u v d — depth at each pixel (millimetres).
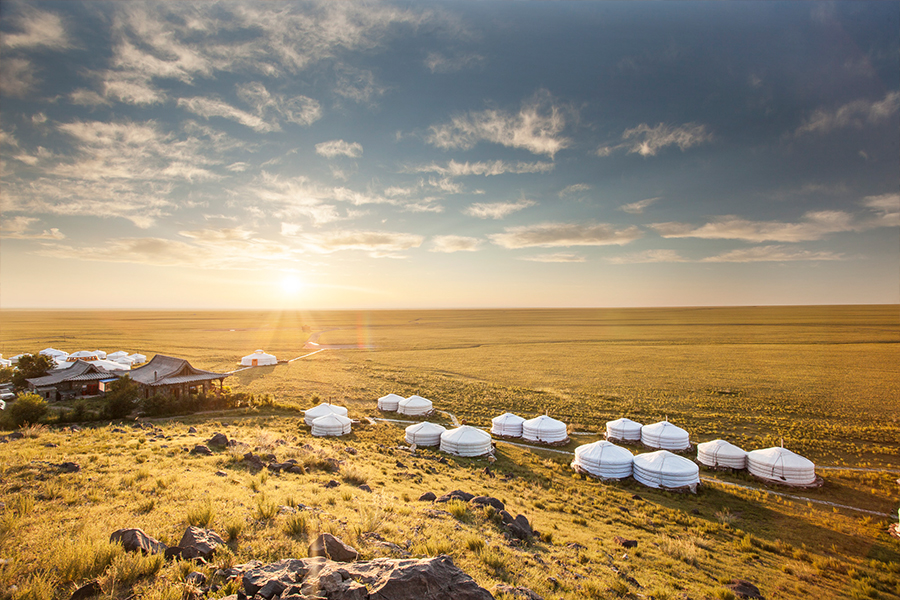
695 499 28078
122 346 124000
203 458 20312
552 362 101188
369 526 12867
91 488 13938
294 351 123750
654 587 13922
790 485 30656
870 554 20609
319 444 32188
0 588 7438
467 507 17578
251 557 9617
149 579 8117
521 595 9742
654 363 98125
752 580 16797
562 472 33094
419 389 68688
